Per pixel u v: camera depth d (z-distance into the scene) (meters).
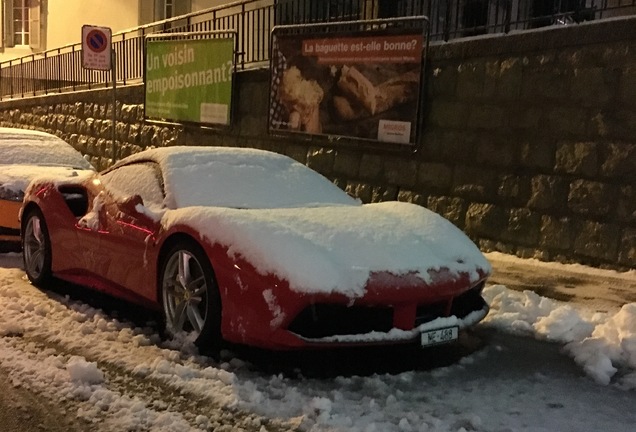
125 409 3.56
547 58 7.79
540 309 5.57
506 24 8.38
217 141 12.52
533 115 7.94
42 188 6.20
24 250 6.35
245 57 13.67
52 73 19.61
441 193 8.90
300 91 10.65
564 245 7.65
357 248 4.24
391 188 9.48
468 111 8.57
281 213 4.61
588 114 7.46
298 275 3.82
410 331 4.08
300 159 10.79
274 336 3.86
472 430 3.42
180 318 4.52
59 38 20.94
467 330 5.20
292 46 10.70
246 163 5.59
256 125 11.71
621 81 7.19
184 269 4.45
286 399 3.71
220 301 4.15
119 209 5.18
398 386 4.00
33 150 9.08
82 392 3.76
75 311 5.36
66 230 5.76
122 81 16.28
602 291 6.49
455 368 4.36
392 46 9.27
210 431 3.34
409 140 9.15
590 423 3.56
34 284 6.24
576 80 7.54
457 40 8.73
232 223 4.20
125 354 4.36
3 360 4.25
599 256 7.37
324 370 4.22
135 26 18.53
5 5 22.00
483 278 4.61
